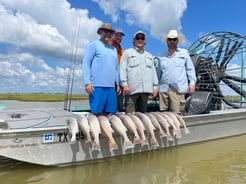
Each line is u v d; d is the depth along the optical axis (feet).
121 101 16.55
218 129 17.70
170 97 15.57
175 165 12.13
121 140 12.78
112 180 10.15
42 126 11.33
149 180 10.24
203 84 22.52
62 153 11.22
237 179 10.57
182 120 14.62
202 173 11.18
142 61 14.37
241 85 23.95
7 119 13.05
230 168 11.88
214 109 21.84
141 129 12.63
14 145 10.18
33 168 10.96
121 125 12.07
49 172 10.73
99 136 12.01
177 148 15.08
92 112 13.38
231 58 24.32
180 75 15.43
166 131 13.61
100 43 13.52
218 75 23.71
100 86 13.34
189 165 12.19
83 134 11.59
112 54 13.70
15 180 9.87
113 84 13.87
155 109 19.54
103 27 13.51
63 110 17.44
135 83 14.28
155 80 15.25
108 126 11.67
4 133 9.94
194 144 16.08
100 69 13.33
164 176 10.71
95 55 13.37
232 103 24.13
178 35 15.75
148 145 13.80
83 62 13.34
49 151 10.93
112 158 12.60
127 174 10.82
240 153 14.35
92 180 10.11
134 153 13.33
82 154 11.69
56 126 11.37
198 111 17.46
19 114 14.57
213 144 16.39
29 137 10.44
